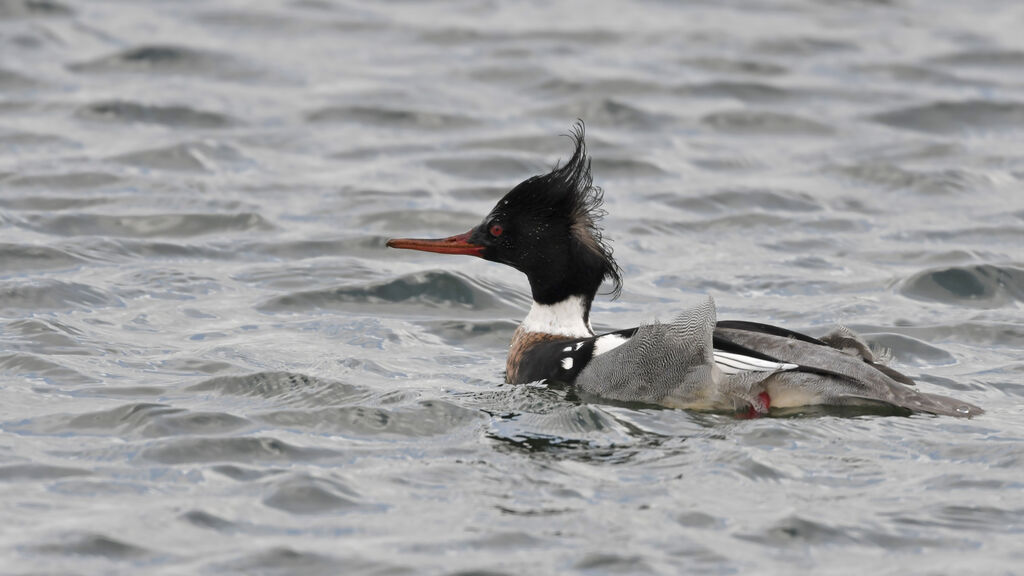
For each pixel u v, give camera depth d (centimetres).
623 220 1972
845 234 1933
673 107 2495
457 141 2308
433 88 2564
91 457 1077
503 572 891
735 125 2431
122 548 918
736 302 1642
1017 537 943
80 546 918
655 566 901
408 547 927
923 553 922
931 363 1391
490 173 2181
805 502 995
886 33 2962
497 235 1368
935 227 1945
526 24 3005
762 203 2055
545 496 1007
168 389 1259
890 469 1055
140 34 2772
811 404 1179
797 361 1192
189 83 2534
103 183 2028
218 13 2969
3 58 2583
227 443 1104
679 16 3088
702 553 920
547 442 1124
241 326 1493
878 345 1371
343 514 978
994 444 1099
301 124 2362
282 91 2519
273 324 1505
